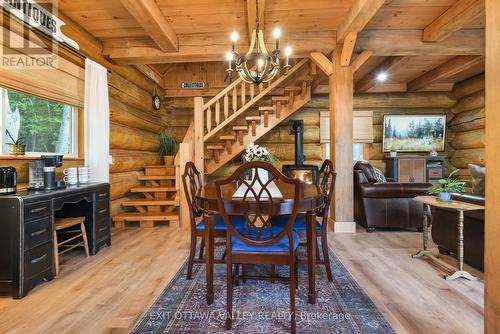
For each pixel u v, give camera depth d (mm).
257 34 2580
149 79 5371
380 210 3717
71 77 3229
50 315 1773
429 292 2037
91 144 3414
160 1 2922
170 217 4035
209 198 1801
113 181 4074
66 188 2584
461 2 2934
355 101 6312
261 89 4906
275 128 6223
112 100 4094
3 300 1967
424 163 5922
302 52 3779
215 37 3713
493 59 1022
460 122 6000
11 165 2502
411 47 3594
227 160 5133
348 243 3213
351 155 3713
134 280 2275
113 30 3533
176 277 2330
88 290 2105
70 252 2949
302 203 1754
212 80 6074
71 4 2939
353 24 3078
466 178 5914
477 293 2020
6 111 2564
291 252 1624
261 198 1780
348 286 2135
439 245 2859
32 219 2104
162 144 5496
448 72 4863
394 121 6238
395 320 1694
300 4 2990
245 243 1666
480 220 2346
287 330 1611
